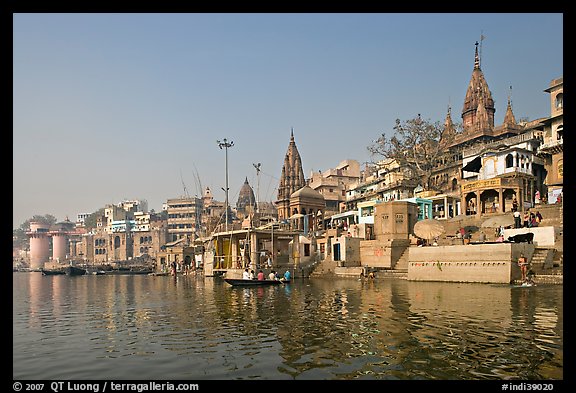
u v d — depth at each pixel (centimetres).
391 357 1166
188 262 8744
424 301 2209
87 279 7100
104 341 1518
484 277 3014
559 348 1209
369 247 4512
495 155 5094
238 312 2108
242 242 5919
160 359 1239
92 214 17138
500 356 1147
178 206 12862
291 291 3117
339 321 1727
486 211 4919
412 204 4616
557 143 4594
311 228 7750
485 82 7825
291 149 9925
